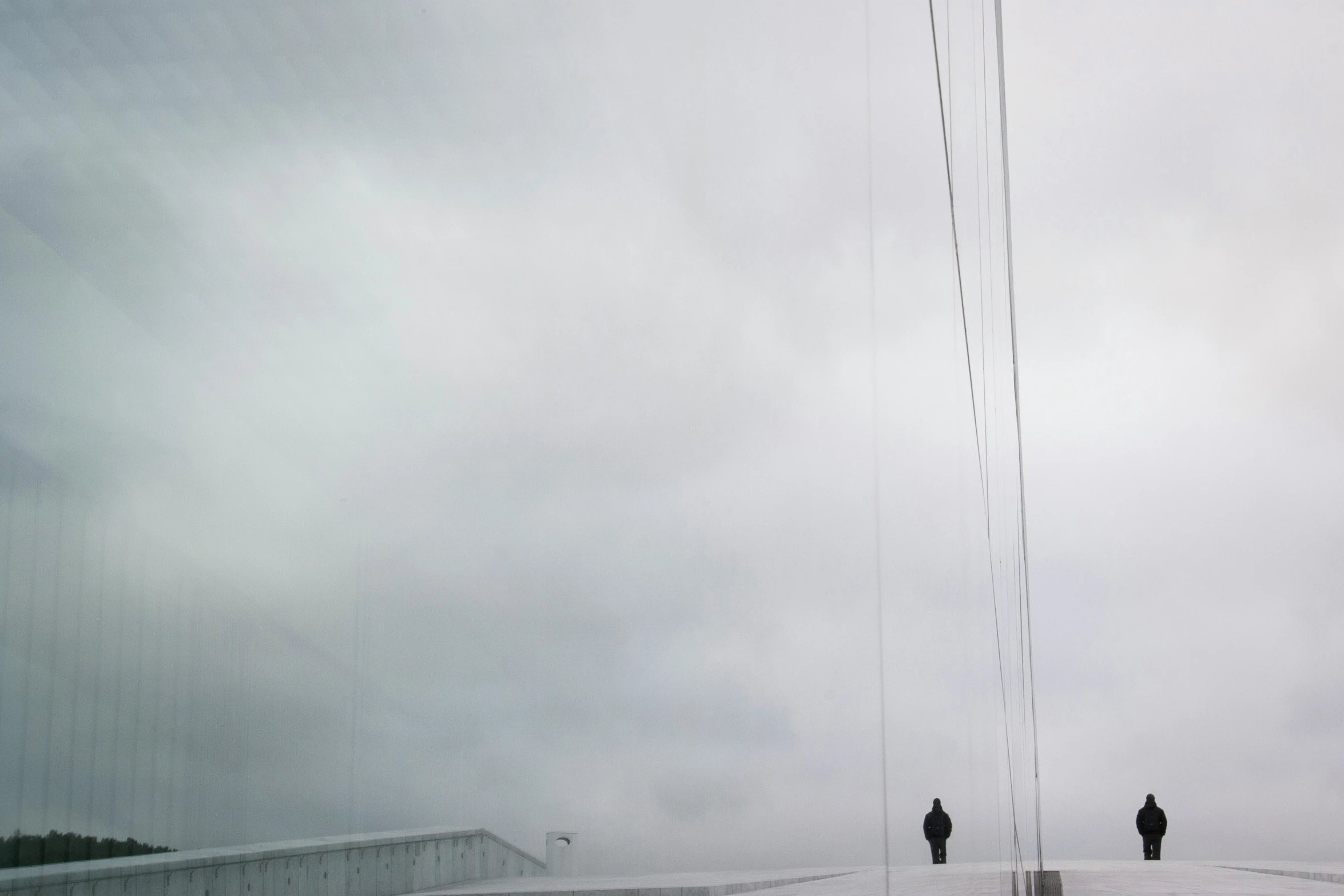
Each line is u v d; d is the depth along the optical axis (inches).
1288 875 1166.3
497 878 103.8
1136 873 1193.4
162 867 71.2
